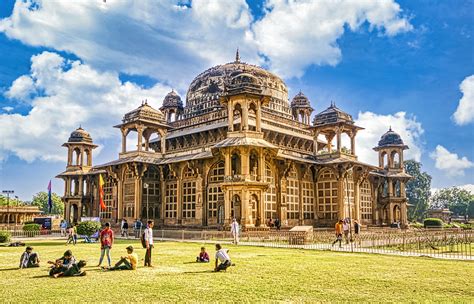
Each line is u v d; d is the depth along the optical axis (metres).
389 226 59.31
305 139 54.53
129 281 14.30
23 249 27.02
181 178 48.34
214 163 45.19
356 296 12.05
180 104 65.44
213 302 11.25
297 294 12.29
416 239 32.66
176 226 47.78
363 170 52.06
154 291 12.62
